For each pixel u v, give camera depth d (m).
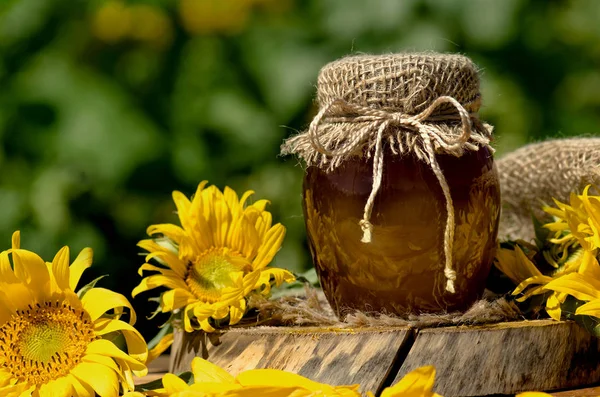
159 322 1.34
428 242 0.98
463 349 0.96
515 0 1.37
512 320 1.00
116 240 1.37
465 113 0.95
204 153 1.38
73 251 1.35
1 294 0.97
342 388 0.92
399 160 0.98
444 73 0.98
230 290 1.00
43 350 0.97
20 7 1.39
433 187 0.97
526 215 1.14
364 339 0.96
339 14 1.38
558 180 1.11
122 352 0.96
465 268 0.99
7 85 1.37
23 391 0.96
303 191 1.01
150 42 1.39
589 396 0.97
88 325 0.97
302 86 1.37
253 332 0.98
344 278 0.99
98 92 1.37
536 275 1.01
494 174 1.00
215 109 1.38
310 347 0.97
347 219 0.98
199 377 0.95
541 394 0.92
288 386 0.93
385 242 0.98
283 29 1.39
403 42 1.36
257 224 1.03
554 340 0.98
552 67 1.40
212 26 1.40
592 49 1.41
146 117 1.38
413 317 0.98
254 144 1.38
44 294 0.98
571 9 1.41
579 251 1.02
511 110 1.39
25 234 1.35
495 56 1.39
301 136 1.01
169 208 1.38
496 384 0.96
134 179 1.37
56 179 1.35
